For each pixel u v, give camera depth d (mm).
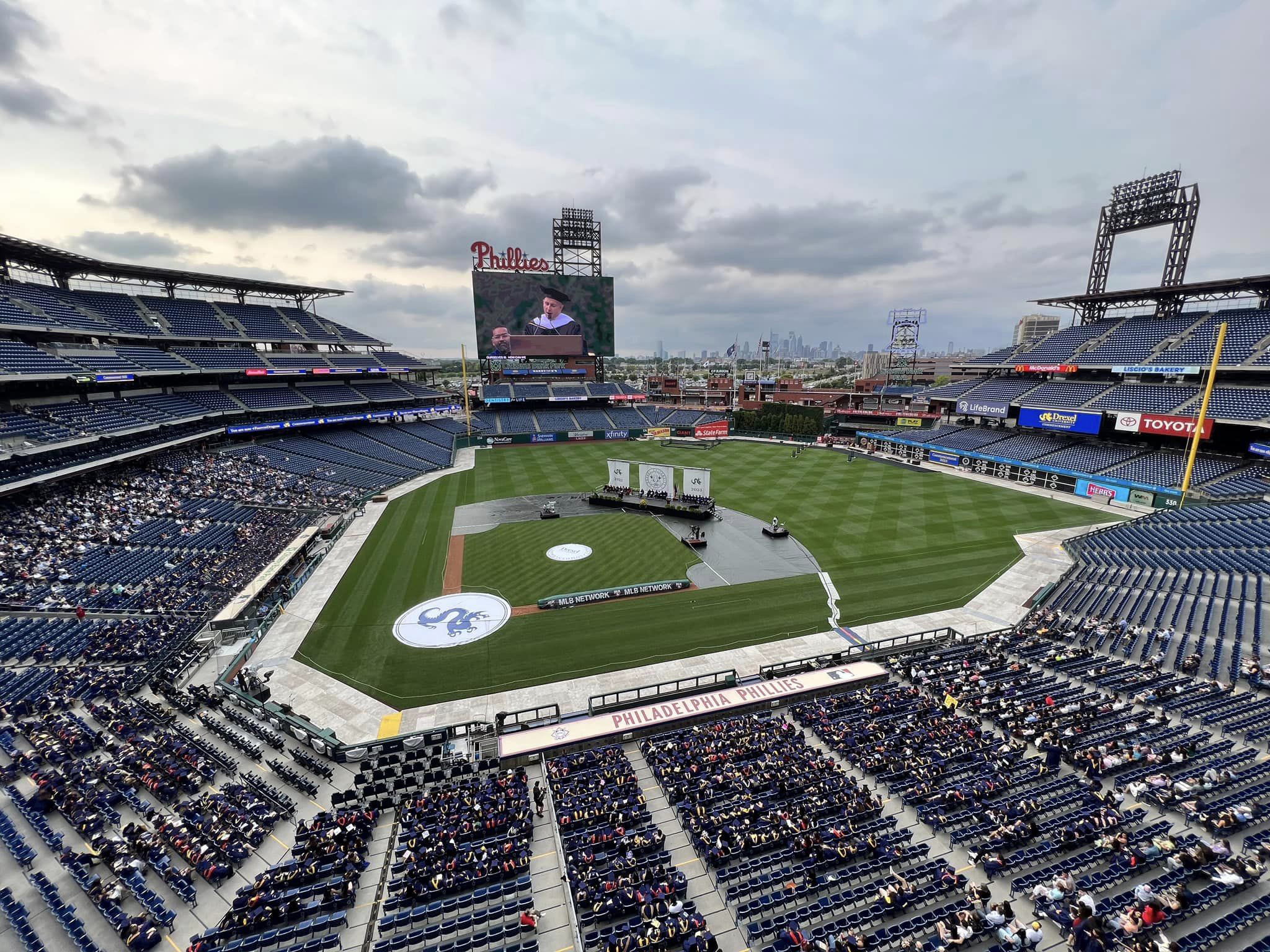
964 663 26422
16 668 26266
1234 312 61000
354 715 24719
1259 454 49344
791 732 22078
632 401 117750
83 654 27375
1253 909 12555
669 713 23562
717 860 15609
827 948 12602
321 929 14055
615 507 57000
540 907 14859
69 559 36062
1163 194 66562
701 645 30328
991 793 17797
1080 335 74000
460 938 13828
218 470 56406
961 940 12289
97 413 49219
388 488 64438
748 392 120625
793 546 45062
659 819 17844
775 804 17812
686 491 54875
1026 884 14297
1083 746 19469
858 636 31078
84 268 58688
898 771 19047
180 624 30734
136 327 59969
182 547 40438
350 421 83438
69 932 13781
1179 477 52781
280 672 27953
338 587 37938
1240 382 56219
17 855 15914
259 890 14961
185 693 24875
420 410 90375
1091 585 35188
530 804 18797
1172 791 16609
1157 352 62625
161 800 18531
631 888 14719
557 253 105000
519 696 26078
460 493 62719
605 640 30984
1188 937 11922
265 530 45469
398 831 17625
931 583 37656
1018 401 72938
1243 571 32469
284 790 19672
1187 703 21859
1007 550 43094
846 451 86875
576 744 21844
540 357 110812
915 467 74312
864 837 16266
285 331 77812
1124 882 14117
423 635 31625
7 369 41562
